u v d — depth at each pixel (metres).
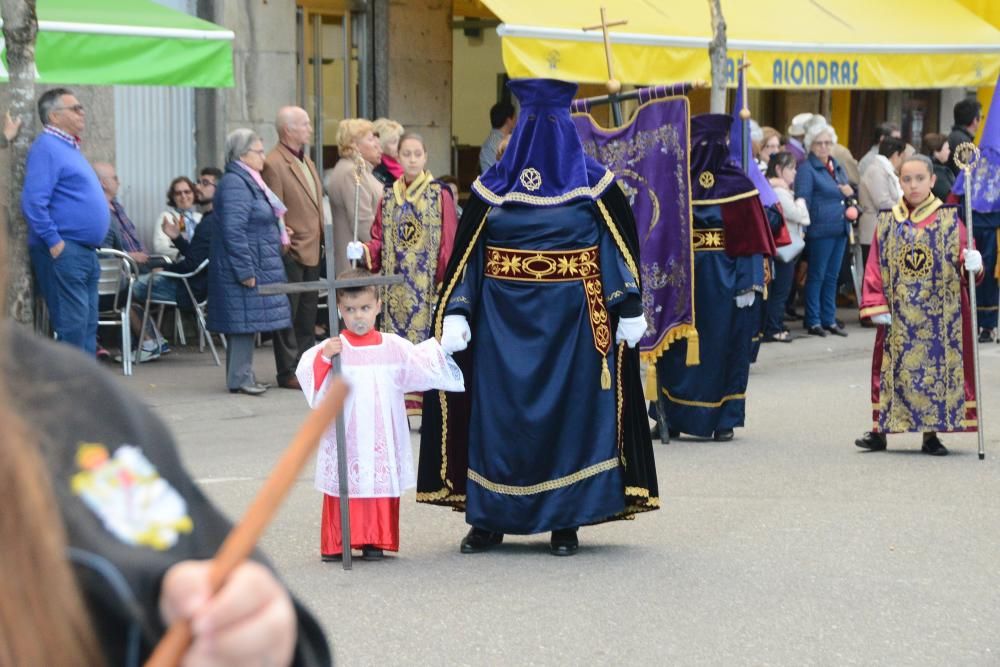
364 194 13.35
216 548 1.82
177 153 16.38
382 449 7.83
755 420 12.47
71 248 11.52
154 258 14.12
